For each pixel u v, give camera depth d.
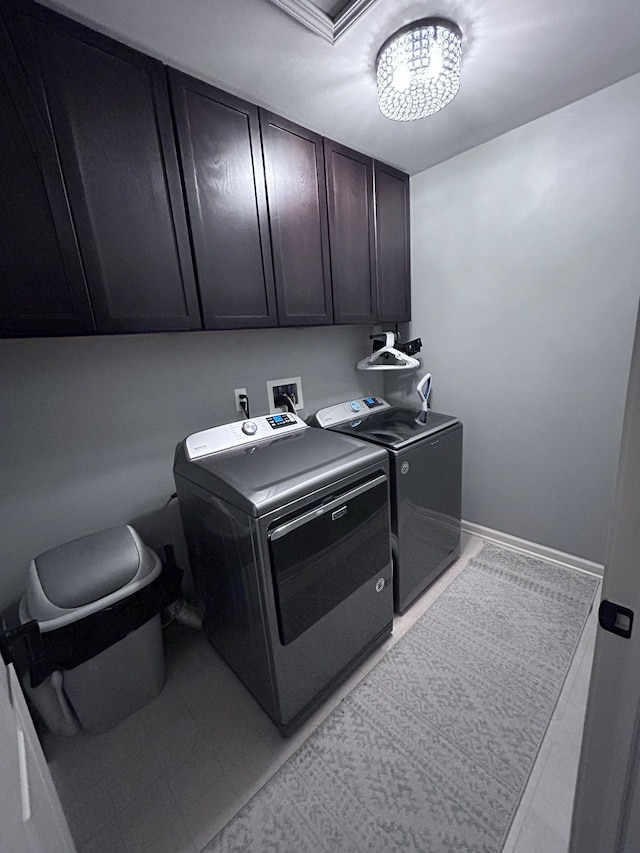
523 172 1.72
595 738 0.57
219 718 1.31
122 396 1.50
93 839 1.00
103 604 1.21
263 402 1.95
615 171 1.49
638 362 0.41
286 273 1.56
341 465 1.31
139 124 1.11
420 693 1.35
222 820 1.02
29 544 1.34
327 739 1.22
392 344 2.20
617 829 0.59
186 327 1.30
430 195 2.07
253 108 1.36
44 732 1.29
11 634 1.07
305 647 1.24
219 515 1.23
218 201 1.31
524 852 0.91
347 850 0.94
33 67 0.92
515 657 1.47
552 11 1.04
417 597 1.84
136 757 1.20
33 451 1.32
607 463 1.76
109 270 1.11
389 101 1.31
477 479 2.27
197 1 0.93
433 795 1.04
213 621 1.54
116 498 1.53
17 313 0.98
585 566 1.92
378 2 0.98
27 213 0.96
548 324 1.80
